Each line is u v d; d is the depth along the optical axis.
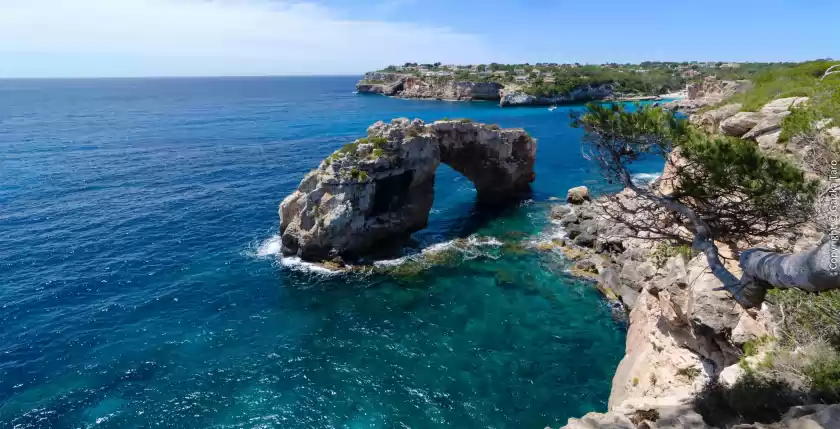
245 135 117.31
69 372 28.06
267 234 50.28
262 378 27.59
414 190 48.97
